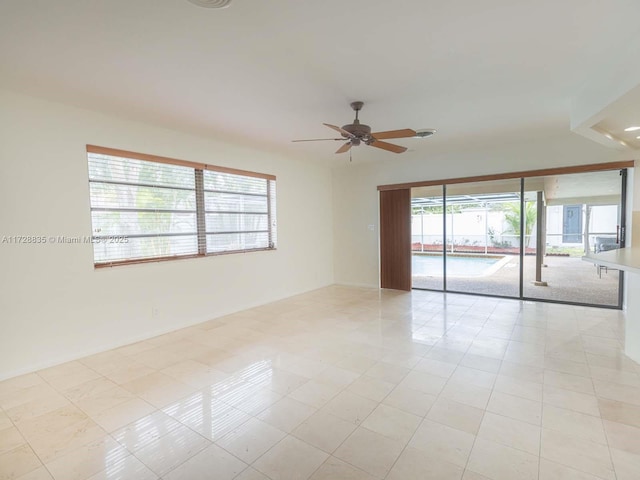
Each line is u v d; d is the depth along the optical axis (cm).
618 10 192
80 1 176
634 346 310
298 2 182
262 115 365
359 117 376
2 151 290
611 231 486
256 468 183
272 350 351
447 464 184
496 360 317
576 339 367
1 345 291
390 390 264
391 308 514
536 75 277
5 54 230
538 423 218
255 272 533
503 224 630
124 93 302
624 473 174
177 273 424
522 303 526
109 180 363
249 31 210
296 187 614
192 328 427
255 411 238
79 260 338
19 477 179
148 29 205
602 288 530
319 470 181
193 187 446
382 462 186
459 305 525
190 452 197
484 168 546
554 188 540
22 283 302
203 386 276
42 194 313
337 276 718
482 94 315
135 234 387
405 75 274
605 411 230
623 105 258
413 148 535
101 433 216
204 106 336
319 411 237
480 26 208
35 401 255
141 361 327
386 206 650
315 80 281
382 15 195
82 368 313
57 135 322
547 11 193
